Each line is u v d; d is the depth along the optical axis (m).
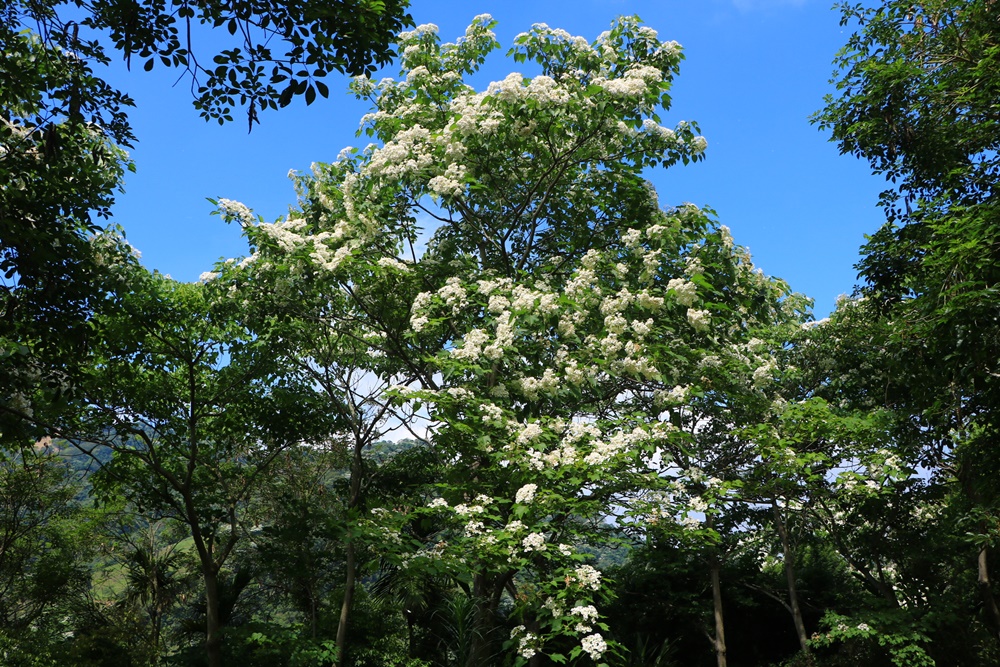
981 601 15.51
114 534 21.58
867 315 14.75
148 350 13.77
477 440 9.93
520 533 9.39
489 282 11.07
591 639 8.98
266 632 14.52
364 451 17.64
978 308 9.17
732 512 15.45
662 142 12.39
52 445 20.78
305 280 12.20
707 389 11.78
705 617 15.96
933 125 13.71
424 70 12.92
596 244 13.15
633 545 16.69
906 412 12.91
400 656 15.58
